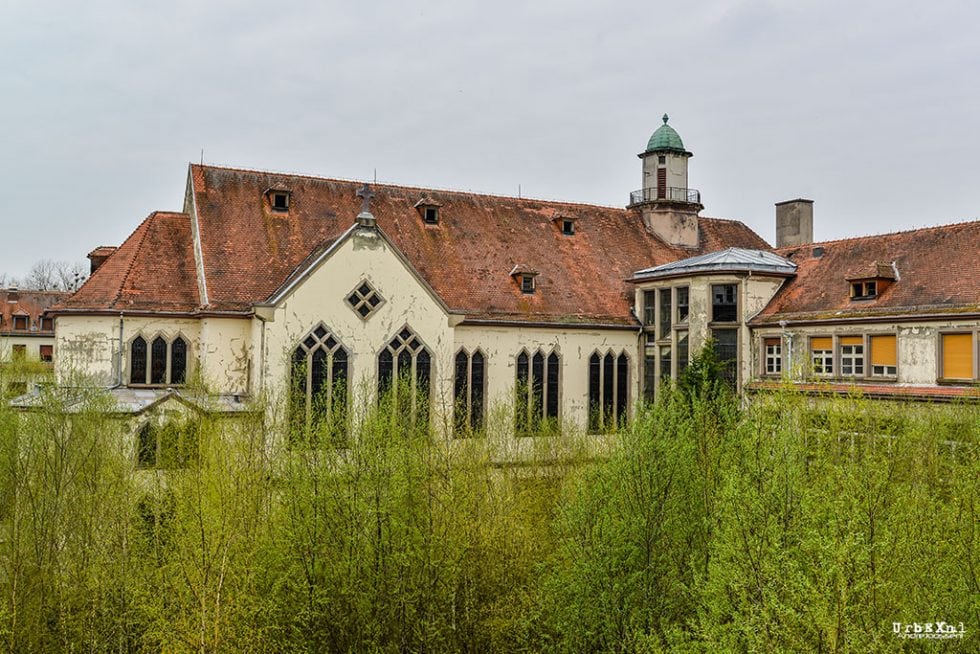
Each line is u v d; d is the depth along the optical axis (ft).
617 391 149.28
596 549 74.02
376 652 73.36
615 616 73.36
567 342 144.25
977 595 58.95
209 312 119.44
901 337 119.34
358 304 120.57
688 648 65.26
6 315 303.68
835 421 72.08
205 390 103.81
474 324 135.03
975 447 72.23
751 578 56.95
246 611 70.23
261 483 82.53
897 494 61.98
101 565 77.77
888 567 56.54
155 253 129.29
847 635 50.88
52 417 87.76
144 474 91.56
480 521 83.30
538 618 79.92
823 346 130.31
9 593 79.61
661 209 173.27
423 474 78.74
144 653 75.72
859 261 136.87
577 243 160.76
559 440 107.45
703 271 139.85
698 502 77.25
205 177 136.36
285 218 136.46
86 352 120.47
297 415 90.63
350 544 74.08
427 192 155.63
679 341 144.56
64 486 85.30
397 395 95.20
